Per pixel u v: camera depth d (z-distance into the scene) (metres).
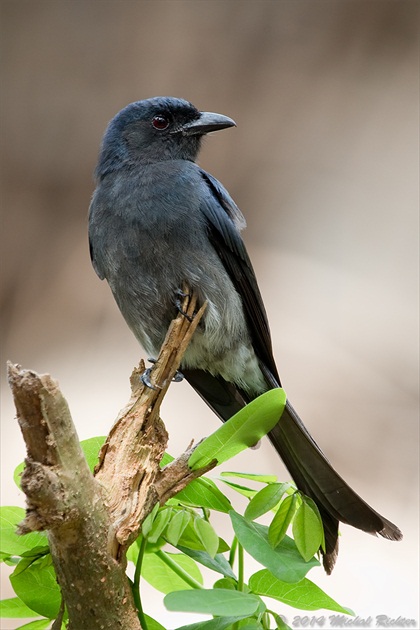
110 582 4.48
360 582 9.59
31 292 14.19
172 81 15.59
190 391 11.85
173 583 5.20
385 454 11.31
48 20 15.91
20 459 11.06
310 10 15.72
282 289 13.52
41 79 15.66
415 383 12.25
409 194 14.48
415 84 15.22
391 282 13.67
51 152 15.34
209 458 4.84
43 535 4.77
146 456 4.87
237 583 4.71
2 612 5.00
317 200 14.59
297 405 11.84
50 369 13.03
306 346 12.65
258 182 14.87
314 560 4.58
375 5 15.59
